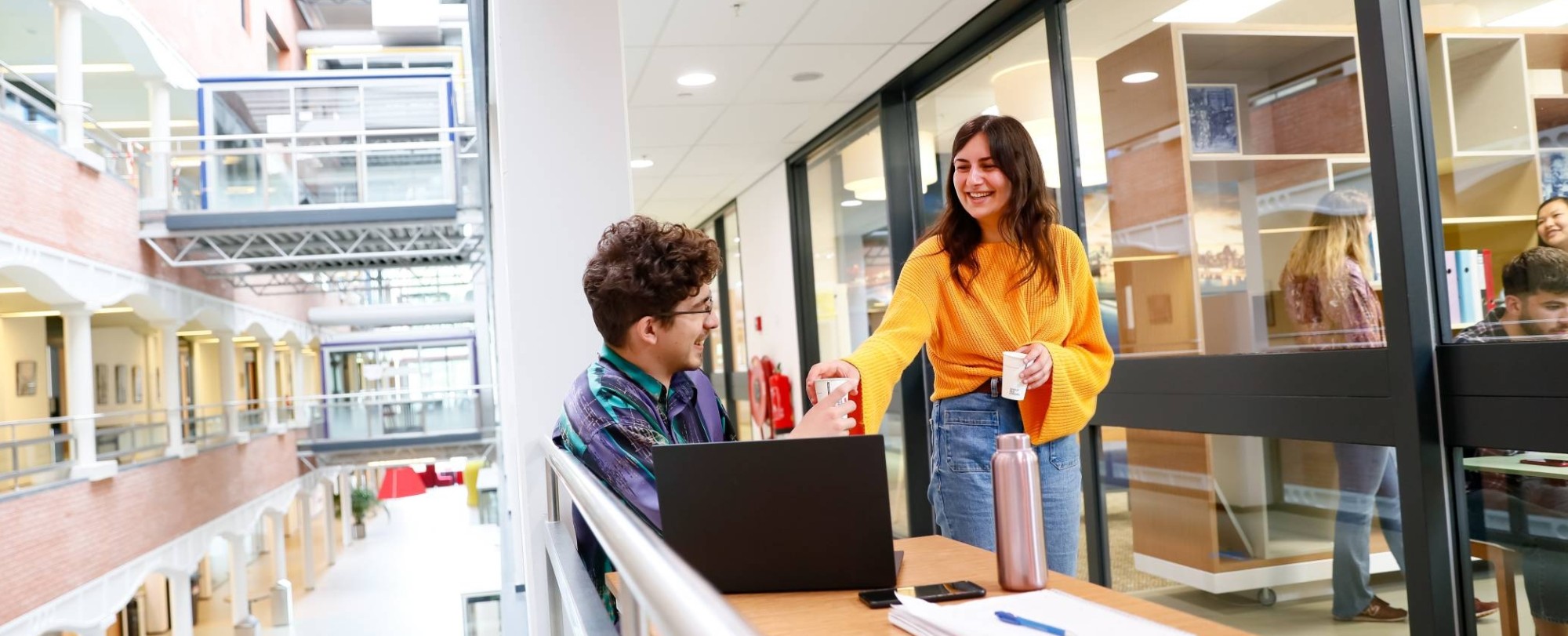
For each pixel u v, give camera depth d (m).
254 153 10.61
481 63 6.08
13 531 8.29
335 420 18.64
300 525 28.20
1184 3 3.33
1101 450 4.07
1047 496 1.67
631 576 0.57
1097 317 1.81
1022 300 1.73
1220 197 3.21
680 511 1.26
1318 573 2.88
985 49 4.66
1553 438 2.12
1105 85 3.82
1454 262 2.40
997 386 1.74
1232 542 3.26
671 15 4.15
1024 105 4.42
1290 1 2.87
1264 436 3.03
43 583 8.77
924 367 5.81
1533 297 2.19
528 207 2.64
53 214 9.20
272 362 18.70
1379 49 2.48
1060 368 1.63
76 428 10.01
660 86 5.20
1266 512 3.09
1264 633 3.12
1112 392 3.90
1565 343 2.09
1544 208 2.14
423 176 10.84
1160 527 3.67
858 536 1.22
